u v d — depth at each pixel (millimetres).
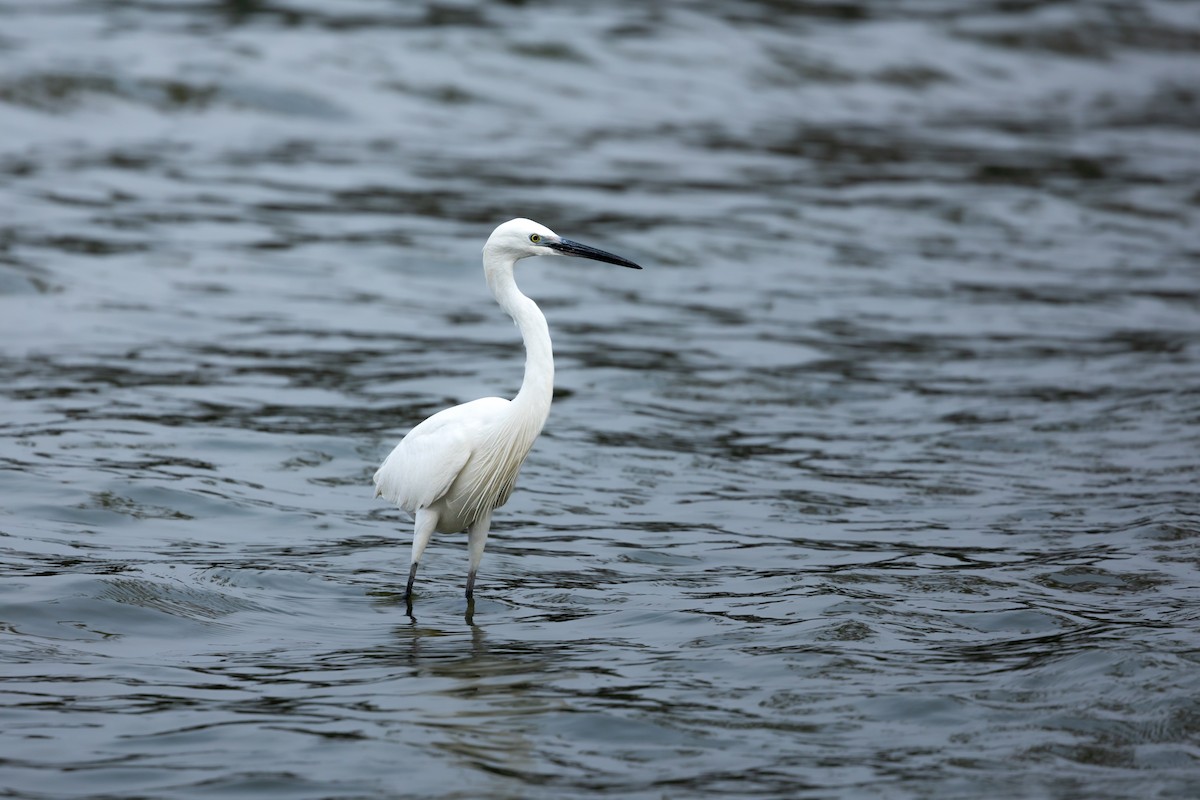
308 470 12820
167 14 33750
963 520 11586
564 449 13750
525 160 27562
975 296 20547
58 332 16828
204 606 9414
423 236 22516
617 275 21312
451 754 7125
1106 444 13758
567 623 9320
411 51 32500
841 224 24453
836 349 17766
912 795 6648
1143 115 36219
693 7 38688
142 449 12930
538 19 35781
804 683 8078
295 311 18641
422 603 9789
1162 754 7035
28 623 8789
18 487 11555
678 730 7449
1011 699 7758
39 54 29250
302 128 28266
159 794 6602
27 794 6551
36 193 22906
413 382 15891
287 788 6703
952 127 33188
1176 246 23938
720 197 25844
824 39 37781
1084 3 45125
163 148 26312
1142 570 10125
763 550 10914
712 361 17156
